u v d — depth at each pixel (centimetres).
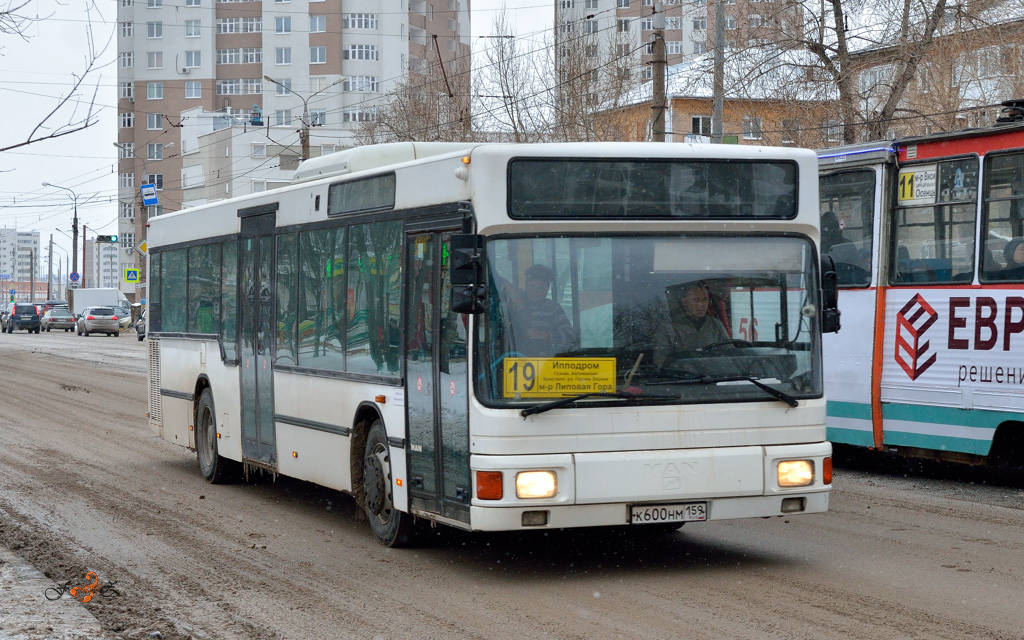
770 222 816
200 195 8500
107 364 3706
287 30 9475
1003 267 1166
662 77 2723
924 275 1247
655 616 689
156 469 1427
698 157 805
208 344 1316
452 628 675
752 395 797
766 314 811
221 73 9581
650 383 780
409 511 870
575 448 763
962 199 1211
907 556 860
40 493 1227
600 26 8581
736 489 786
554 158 781
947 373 1216
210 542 957
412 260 870
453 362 800
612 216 788
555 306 774
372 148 1040
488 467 756
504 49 4241
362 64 9444
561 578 804
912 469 1388
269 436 1146
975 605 705
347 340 977
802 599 725
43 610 722
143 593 779
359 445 966
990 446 1175
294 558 890
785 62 2822
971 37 2541
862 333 1311
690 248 801
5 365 3659
